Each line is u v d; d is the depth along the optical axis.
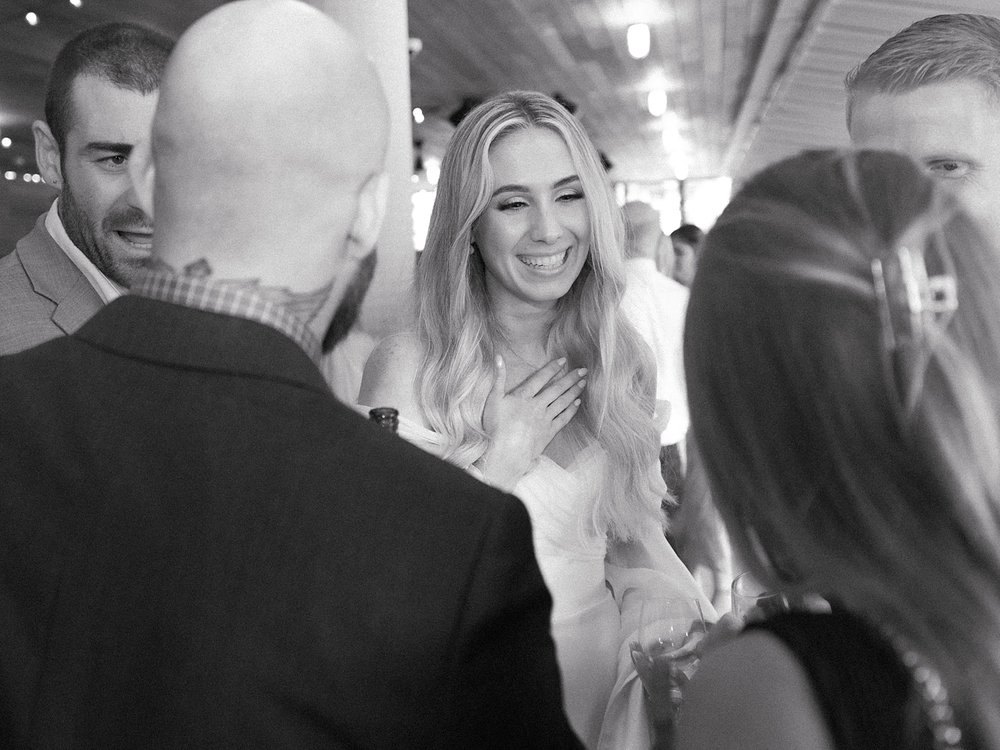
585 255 2.04
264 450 0.89
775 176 0.82
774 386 0.75
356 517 0.87
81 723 0.86
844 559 0.73
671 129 16.95
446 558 0.86
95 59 1.68
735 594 1.42
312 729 0.84
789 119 13.23
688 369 0.81
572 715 1.92
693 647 1.56
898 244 0.73
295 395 0.91
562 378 2.06
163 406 0.91
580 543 2.02
